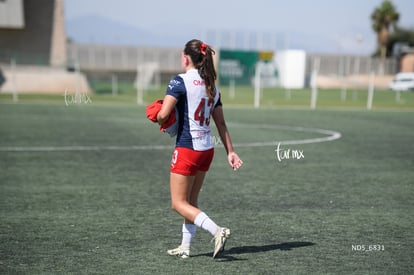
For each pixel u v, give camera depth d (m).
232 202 25.44
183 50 16.23
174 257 17.38
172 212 23.33
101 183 29.47
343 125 64.88
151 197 26.22
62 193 26.88
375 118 75.75
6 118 64.69
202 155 16.08
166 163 36.34
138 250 18.05
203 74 15.88
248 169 34.47
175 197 16.31
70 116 69.25
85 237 19.45
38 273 15.77
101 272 15.88
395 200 26.28
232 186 29.14
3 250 17.88
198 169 16.41
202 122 16.02
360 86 198.00
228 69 179.88
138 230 20.47
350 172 33.91
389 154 42.03
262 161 37.69
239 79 181.62
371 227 21.31
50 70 126.50
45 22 131.25
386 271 16.27
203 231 20.78
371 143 48.59
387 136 54.28
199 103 15.80
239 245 18.84
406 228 21.22
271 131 56.59
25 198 25.69
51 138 47.91
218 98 16.55
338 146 46.22
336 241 19.38
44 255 17.41
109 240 19.12
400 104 112.19
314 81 97.25
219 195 26.91
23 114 70.25
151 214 22.94
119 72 189.62
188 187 16.31
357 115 80.44
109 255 17.47
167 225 21.22
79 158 37.81
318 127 61.91
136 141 47.03
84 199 25.61
